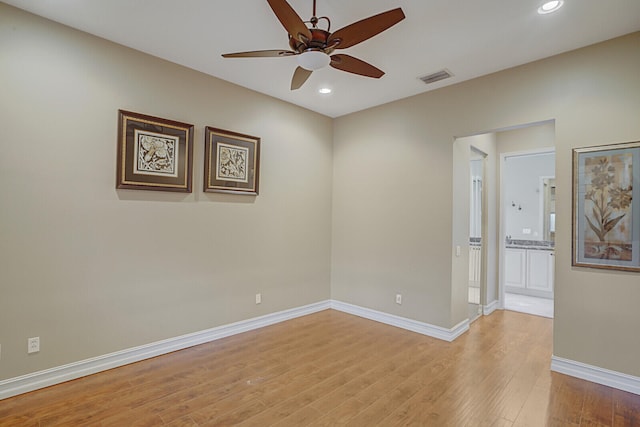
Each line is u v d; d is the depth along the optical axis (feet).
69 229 8.65
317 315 14.80
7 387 7.81
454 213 12.08
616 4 7.27
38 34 8.14
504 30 8.38
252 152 12.64
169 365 9.67
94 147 9.02
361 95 13.04
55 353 8.46
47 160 8.30
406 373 9.37
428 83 11.78
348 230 15.28
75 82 8.71
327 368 9.64
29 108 8.05
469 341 11.84
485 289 15.11
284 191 13.89
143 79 9.90
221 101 11.75
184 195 10.86
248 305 12.71
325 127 15.62
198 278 11.25
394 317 13.47
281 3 5.59
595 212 9.00
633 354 8.47
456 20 7.95
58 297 8.50
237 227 12.32
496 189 16.05
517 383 8.87
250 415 7.33
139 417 7.18
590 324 9.07
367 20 6.02
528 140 15.10
